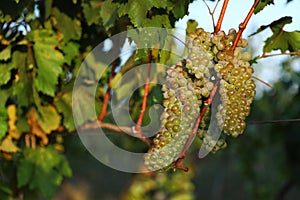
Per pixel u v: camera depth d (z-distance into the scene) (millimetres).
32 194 1790
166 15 1404
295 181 3818
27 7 1504
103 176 6309
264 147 3973
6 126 1617
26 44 1595
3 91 1617
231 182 5496
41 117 1647
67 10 1613
